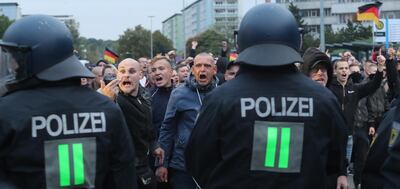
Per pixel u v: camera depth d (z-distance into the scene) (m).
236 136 2.90
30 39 2.91
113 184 3.08
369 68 9.41
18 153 2.81
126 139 3.10
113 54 16.91
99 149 2.96
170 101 5.47
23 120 2.82
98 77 7.86
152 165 5.84
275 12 3.01
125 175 3.09
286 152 2.88
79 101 2.97
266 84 2.94
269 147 2.88
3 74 3.12
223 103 2.94
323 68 4.76
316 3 99.50
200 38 70.38
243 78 2.99
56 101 2.91
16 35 2.93
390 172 2.85
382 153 3.06
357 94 7.22
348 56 10.08
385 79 9.30
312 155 2.90
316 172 2.92
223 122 2.93
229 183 2.91
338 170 3.12
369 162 3.14
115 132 3.04
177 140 5.39
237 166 2.90
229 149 2.92
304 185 2.88
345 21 96.75
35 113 2.85
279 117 2.89
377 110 9.32
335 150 3.04
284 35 2.96
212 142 2.97
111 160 3.06
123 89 5.00
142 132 5.04
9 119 2.82
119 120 3.07
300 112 2.90
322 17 23.03
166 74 6.30
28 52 2.89
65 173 2.87
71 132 2.90
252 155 2.88
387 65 7.32
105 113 3.01
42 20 2.98
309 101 2.92
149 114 5.14
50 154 2.85
